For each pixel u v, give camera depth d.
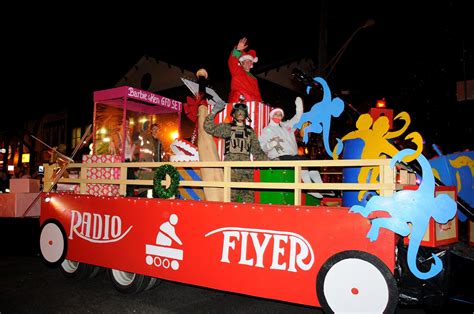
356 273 3.45
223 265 4.20
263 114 5.70
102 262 5.33
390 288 3.31
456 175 4.72
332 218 3.62
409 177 4.59
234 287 4.10
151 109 7.45
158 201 4.82
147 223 4.90
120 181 5.39
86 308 4.78
